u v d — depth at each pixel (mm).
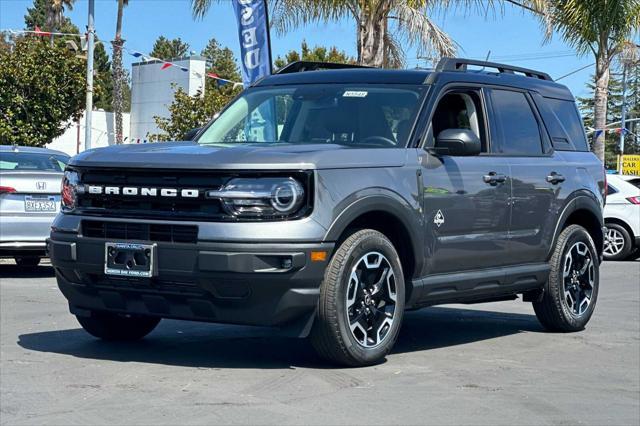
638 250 19109
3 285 11734
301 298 6141
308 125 7336
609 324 9250
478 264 7484
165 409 5406
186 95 22391
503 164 7738
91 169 6559
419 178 6887
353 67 8227
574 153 8820
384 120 7164
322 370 6453
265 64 14797
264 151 6277
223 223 6051
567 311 8523
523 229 7926
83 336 7715
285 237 6023
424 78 7449
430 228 6953
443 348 7613
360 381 6188
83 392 5789
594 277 8859
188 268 6094
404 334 8281
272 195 6047
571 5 22359
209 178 6160
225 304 6172
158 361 6707
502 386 6262
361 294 6480
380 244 6531
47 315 8945
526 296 8539
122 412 5344
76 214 6602
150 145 6926
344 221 6246
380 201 6492
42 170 12594
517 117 8188
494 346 7793
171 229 6188
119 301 6547
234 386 5957
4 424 5109
